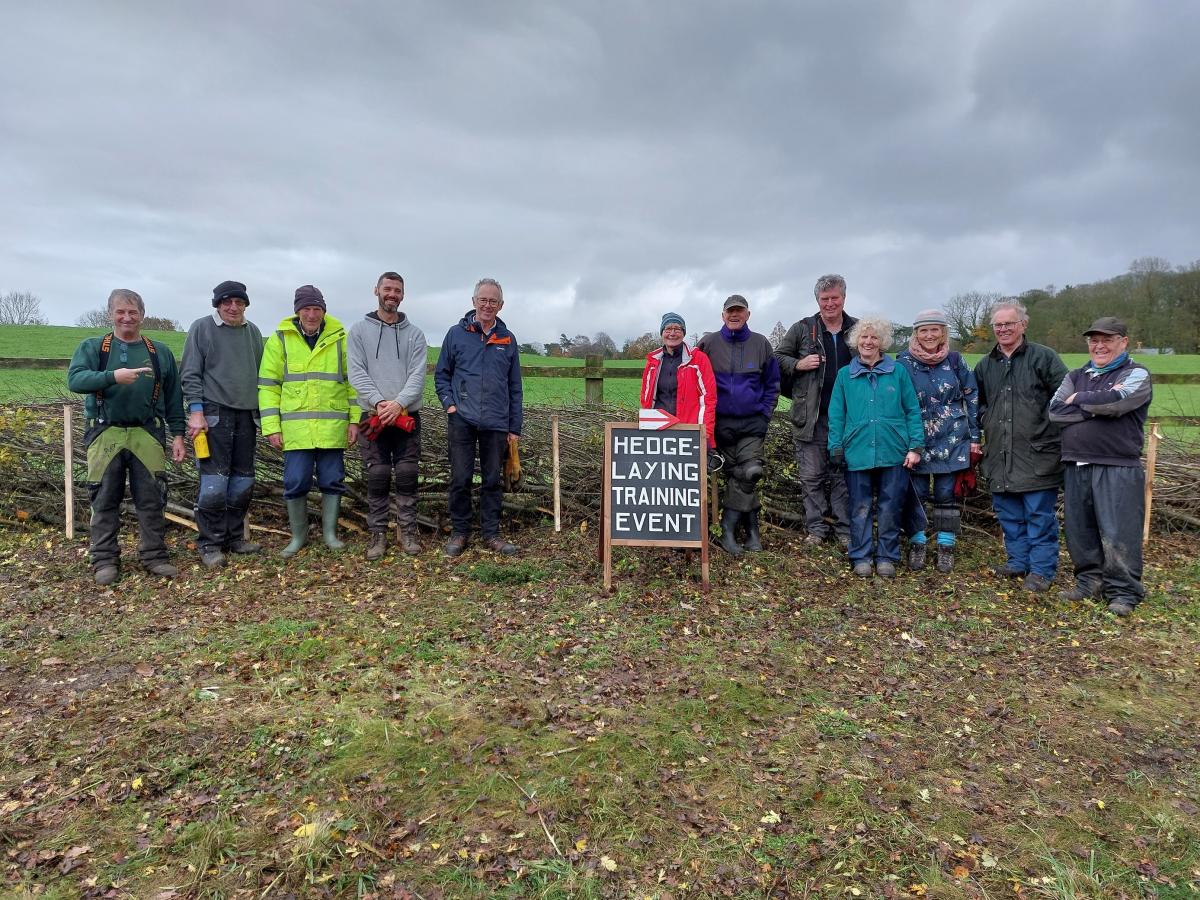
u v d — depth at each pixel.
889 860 2.56
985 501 6.98
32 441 6.79
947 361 5.76
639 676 3.89
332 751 3.14
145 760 3.07
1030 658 4.28
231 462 5.91
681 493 5.40
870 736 3.37
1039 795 2.96
